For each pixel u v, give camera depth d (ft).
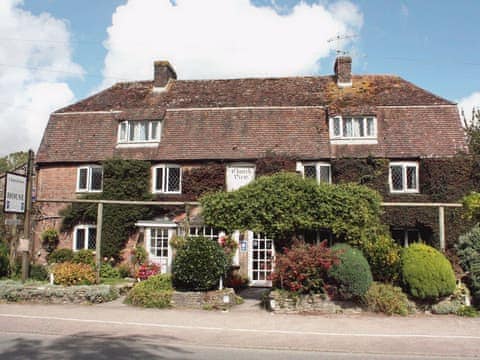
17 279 50.90
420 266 40.65
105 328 32.60
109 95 82.12
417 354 26.84
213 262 43.39
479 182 62.34
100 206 51.52
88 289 44.01
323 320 37.40
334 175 65.36
